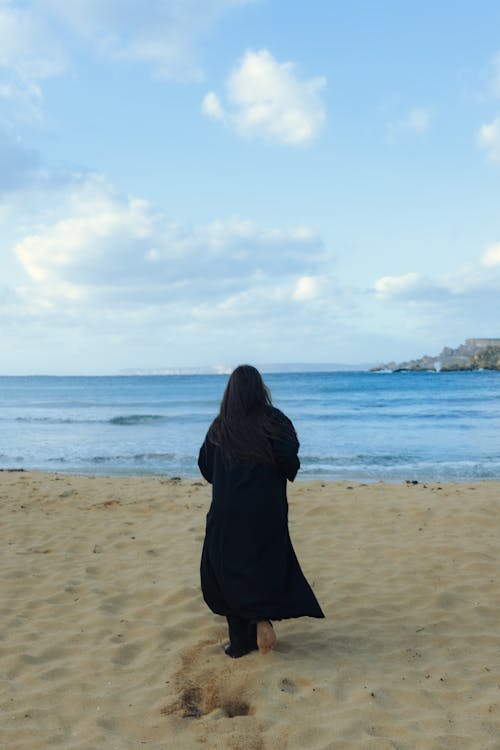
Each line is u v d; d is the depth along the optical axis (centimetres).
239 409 385
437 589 497
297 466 375
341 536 661
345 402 3984
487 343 19112
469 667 368
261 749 291
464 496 848
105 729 310
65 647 406
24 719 320
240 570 362
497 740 291
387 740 291
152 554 612
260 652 384
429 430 2172
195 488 969
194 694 344
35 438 2008
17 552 622
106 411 3306
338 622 438
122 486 992
